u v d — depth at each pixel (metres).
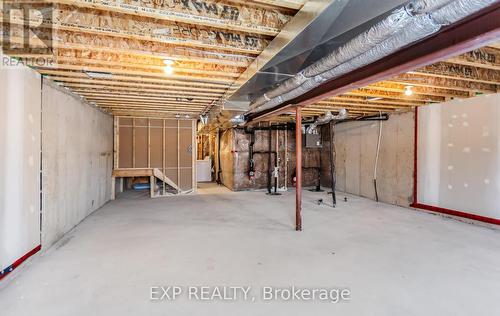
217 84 3.73
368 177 6.80
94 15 2.05
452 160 4.85
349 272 2.64
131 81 3.65
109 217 4.80
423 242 3.49
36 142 3.02
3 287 2.33
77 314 1.96
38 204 3.05
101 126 5.77
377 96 4.43
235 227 4.18
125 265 2.79
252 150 8.20
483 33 1.53
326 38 1.82
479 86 4.01
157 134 7.10
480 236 3.74
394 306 2.07
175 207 5.69
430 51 1.87
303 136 8.67
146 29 2.18
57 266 2.76
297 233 3.87
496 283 2.43
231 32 2.42
